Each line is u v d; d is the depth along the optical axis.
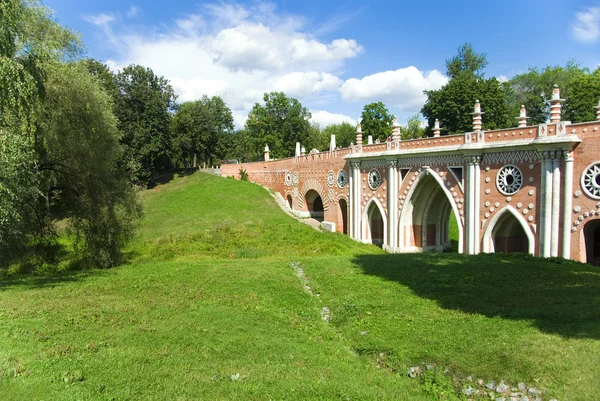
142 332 13.44
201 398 9.33
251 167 74.94
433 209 40.44
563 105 62.19
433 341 12.99
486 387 10.41
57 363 10.75
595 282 19.09
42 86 24.19
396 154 38.72
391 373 11.68
